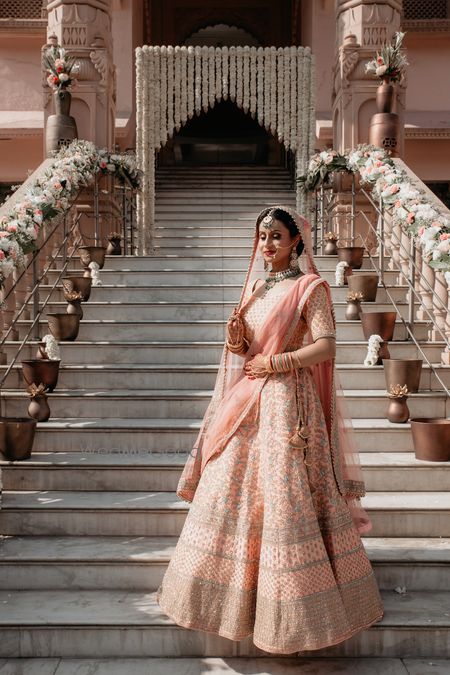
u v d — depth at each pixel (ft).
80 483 13.55
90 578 11.53
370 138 28.14
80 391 16.40
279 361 9.96
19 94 41.34
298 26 48.85
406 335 18.88
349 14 30.32
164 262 23.17
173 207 35.53
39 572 11.53
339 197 28.73
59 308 19.99
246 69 29.45
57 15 29.76
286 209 10.46
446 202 41.29
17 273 19.31
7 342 17.99
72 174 21.18
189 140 55.67
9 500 12.90
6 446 13.65
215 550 9.84
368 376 16.74
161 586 10.53
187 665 10.21
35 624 10.34
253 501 9.91
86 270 21.67
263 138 53.21
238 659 10.37
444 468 13.61
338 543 9.91
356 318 18.90
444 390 16.87
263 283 10.73
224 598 9.77
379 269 21.93
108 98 30.12
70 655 10.43
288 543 9.43
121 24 40.37
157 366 16.98
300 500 9.61
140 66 29.01
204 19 50.62
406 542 12.35
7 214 17.38
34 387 15.03
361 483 10.65
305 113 29.66
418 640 10.46
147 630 10.39
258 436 10.03
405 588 11.55
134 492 13.48
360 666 10.22
